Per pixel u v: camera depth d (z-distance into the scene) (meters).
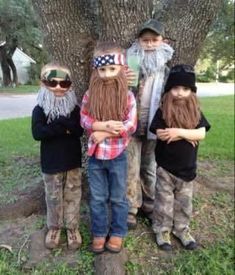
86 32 3.50
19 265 2.94
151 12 3.51
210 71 36.66
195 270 3.00
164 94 2.97
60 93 2.79
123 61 2.70
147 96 3.11
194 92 2.96
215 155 6.70
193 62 3.62
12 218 3.52
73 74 3.51
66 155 2.86
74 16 3.44
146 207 3.47
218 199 4.26
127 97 2.74
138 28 3.31
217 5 3.50
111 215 3.01
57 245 3.08
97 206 2.88
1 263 2.93
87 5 3.59
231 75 36.31
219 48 14.35
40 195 3.68
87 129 2.78
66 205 3.03
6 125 5.47
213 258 3.15
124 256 3.00
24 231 3.28
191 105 2.92
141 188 3.44
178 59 3.51
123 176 2.85
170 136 2.92
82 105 2.82
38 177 4.35
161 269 2.98
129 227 3.27
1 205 3.62
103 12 3.29
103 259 2.90
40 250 3.05
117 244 2.94
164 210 3.15
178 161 3.01
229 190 4.62
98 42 3.21
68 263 2.93
